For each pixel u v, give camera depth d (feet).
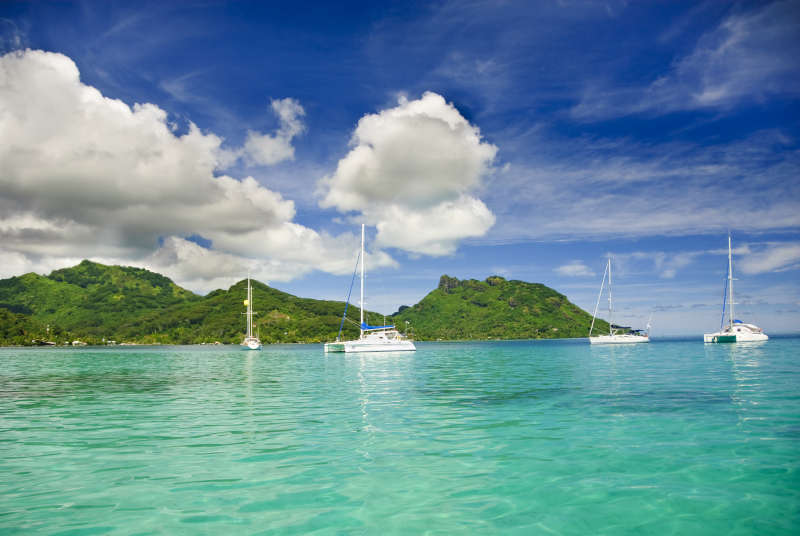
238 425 51.16
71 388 94.48
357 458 36.88
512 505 26.86
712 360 151.33
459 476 32.12
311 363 184.96
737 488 29.32
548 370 124.98
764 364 129.90
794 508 26.21
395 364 165.68
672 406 59.72
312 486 30.32
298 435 45.55
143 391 87.56
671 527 23.85
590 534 23.09
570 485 30.09
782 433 43.91
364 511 26.13
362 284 247.50
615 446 39.78
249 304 507.30
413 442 42.14
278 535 23.00
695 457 36.11
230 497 28.43
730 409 56.95
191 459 37.04
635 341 355.36
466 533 23.21
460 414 56.70
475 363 164.35
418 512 25.96
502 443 41.37
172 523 24.54
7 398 77.66
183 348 618.03
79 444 42.57
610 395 71.31
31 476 32.81
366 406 64.49
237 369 155.02
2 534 23.11
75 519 25.12
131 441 43.62
